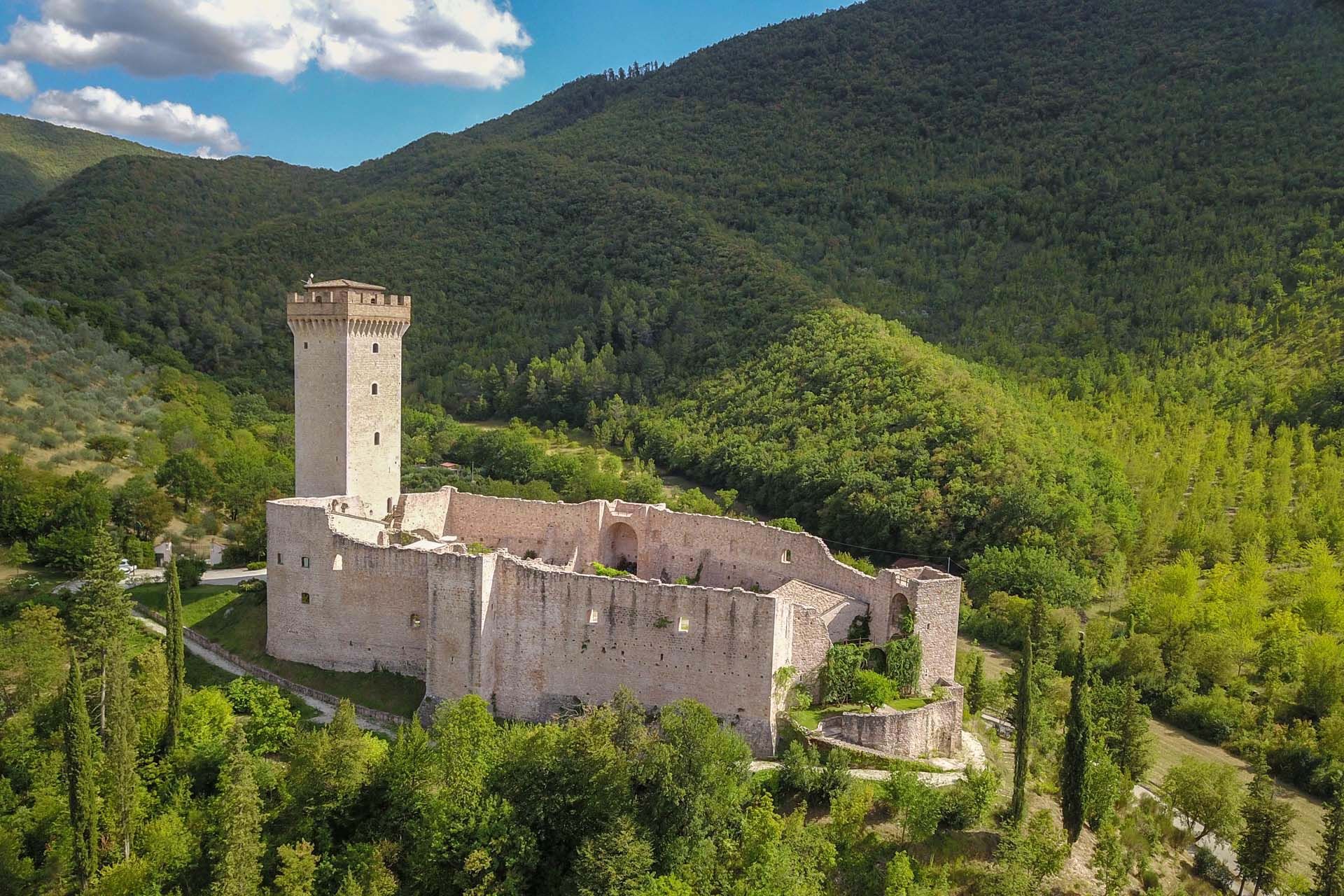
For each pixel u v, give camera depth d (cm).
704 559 8994
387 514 8806
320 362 8362
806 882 5322
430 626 7138
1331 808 6225
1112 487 13488
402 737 6203
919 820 5725
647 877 5250
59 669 7331
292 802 5897
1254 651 9981
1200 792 6981
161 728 6544
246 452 14625
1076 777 6144
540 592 7038
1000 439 13512
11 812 6141
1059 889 5897
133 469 12900
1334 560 11775
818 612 7262
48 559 9894
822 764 6319
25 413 13012
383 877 5444
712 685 6700
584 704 7012
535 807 5659
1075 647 10019
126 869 5394
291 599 7819
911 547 12781
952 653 7438
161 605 9056
